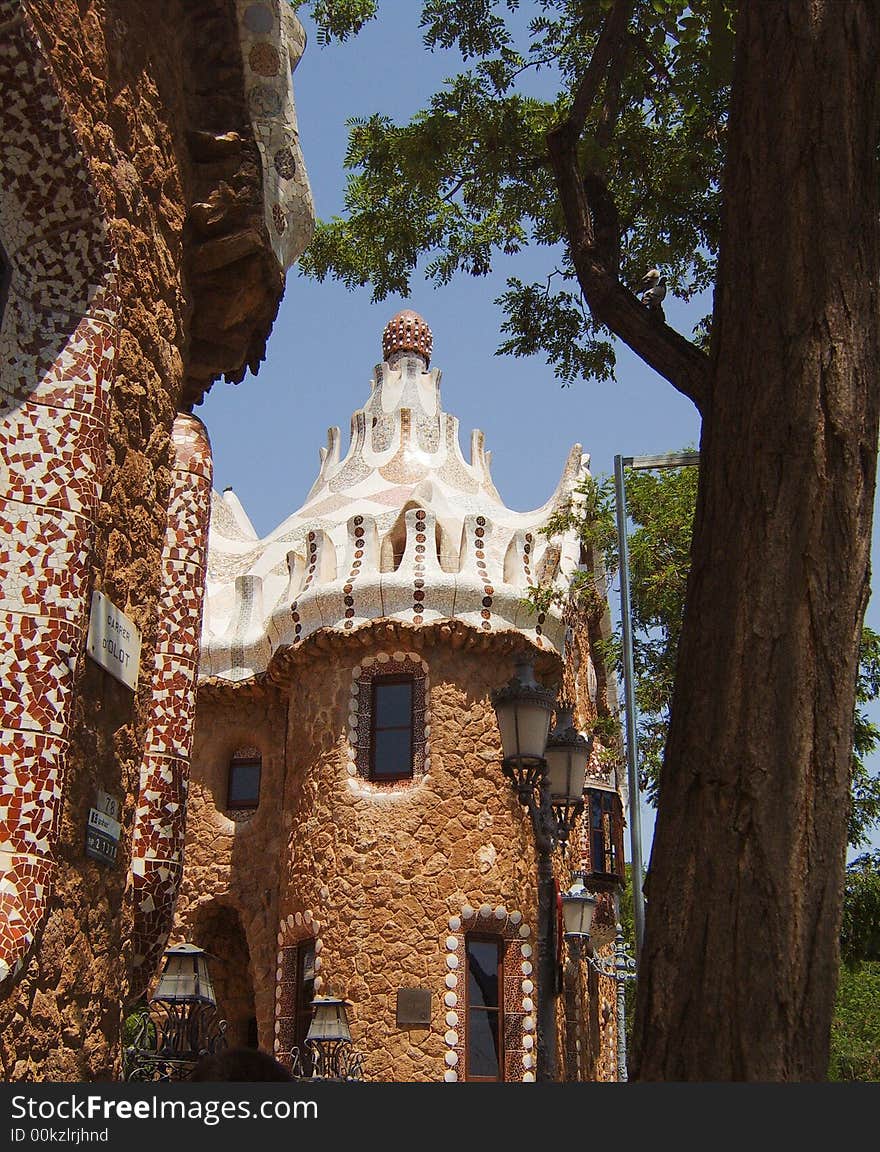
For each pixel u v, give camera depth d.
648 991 4.09
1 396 5.73
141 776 7.82
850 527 4.35
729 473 4.50
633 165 11.03
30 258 5.98
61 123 5.81
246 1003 20.67
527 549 19.75
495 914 17.78
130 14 6.74
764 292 4.60
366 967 17.50
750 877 4.02
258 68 7.82
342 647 18.98
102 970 5.96
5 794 5.22
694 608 4.46
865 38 4.86
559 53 11.51
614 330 6.12
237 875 20.25
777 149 4.74
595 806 23.91
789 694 4.18
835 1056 29.70
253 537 24.84
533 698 9.81
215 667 21.14
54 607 5.51
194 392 8.24
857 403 4.46
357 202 11.78
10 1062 4.96
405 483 22.73
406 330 24.80
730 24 9.05
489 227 12.13
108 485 6.13
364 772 18.61
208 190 7.53
